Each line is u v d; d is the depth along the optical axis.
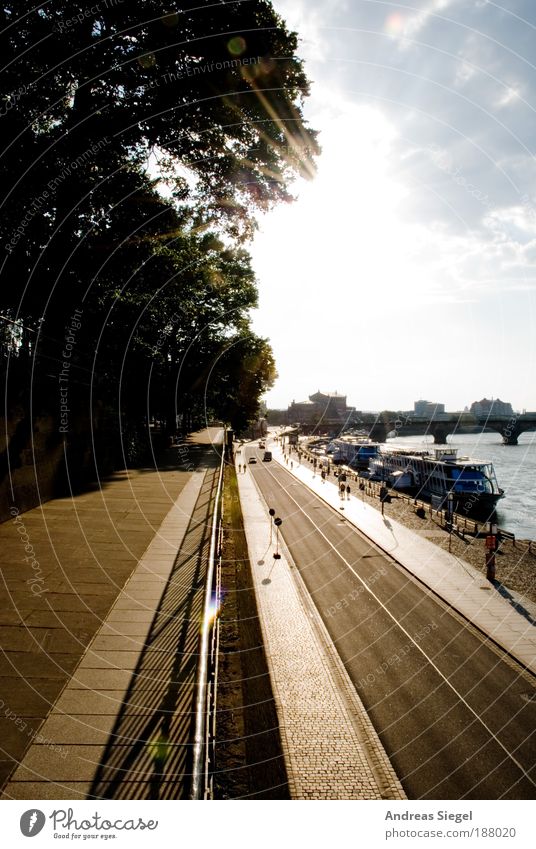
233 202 18.36
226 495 30.66
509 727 10.21
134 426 34.47
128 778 5.70
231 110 15.16
